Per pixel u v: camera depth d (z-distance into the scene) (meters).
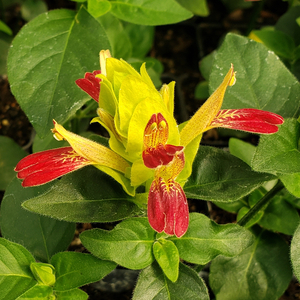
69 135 0.09
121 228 0.11
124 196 0.11
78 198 0.11
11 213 0.13
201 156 0.12
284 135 0.11
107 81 0.09
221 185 0.11
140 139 0.09
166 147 0.09
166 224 0.09
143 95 0.09
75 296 0.12
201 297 0.11
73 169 0.10
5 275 0.11
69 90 0.13
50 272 0.11
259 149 0.10
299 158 0.11
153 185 0.09
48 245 0.13
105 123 0.10
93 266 0.12
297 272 0.11
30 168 0.10
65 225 0.13
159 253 0.11
